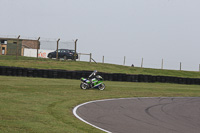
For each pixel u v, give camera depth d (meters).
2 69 58.00
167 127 22.20
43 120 21.53
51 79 57.69
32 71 59.50
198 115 29.31
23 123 19.95
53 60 88.62
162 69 103.88
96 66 89.00
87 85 45.25
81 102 32.72
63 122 21.53
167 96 45.34
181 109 32.69
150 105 34.22
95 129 19.88
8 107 25.61
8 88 38.56
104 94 41.44
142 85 61.03
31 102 29.64
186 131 21.22
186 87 64.88
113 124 22.14
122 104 33.50
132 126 21.84
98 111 27.73
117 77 66.06
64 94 38.06
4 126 18.69
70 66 81.62
